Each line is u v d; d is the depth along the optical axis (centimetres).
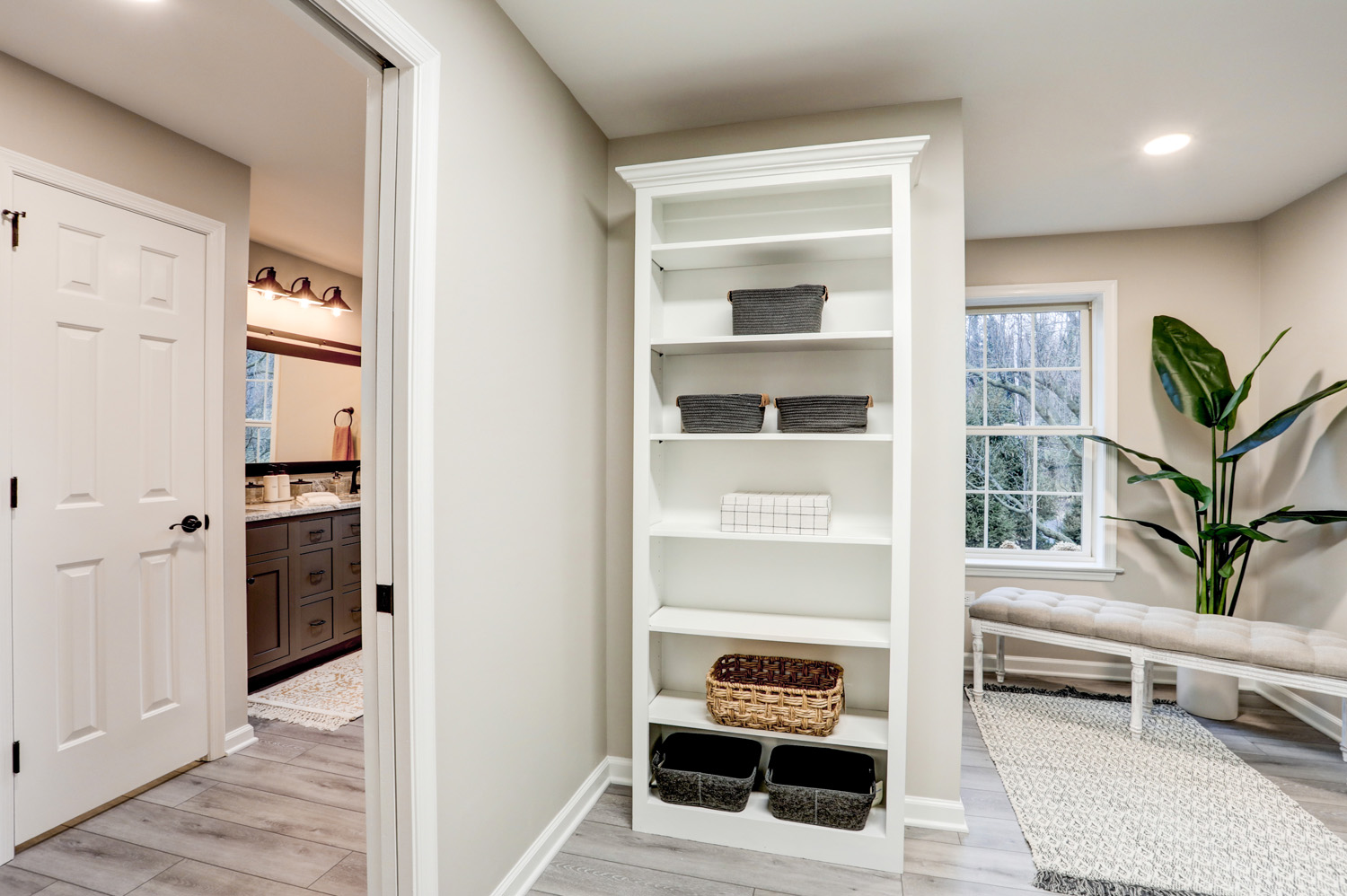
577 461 238
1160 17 190
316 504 412
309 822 230
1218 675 329
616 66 217
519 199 198
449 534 165
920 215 238
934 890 198
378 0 138
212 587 272
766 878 204
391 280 154
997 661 374
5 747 205
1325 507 312
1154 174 301
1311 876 201
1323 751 294
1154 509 377
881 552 244
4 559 205
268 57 211
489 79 181
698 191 227
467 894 173
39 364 215
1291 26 193
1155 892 195
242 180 287
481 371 178
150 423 249
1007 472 414
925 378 237
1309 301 323
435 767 159
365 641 158
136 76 221
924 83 226
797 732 220
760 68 218
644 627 234
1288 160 285
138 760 245
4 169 205
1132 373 380
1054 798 249
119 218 238
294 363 429
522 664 200
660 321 253
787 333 223
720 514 256
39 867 204
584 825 235
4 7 184
